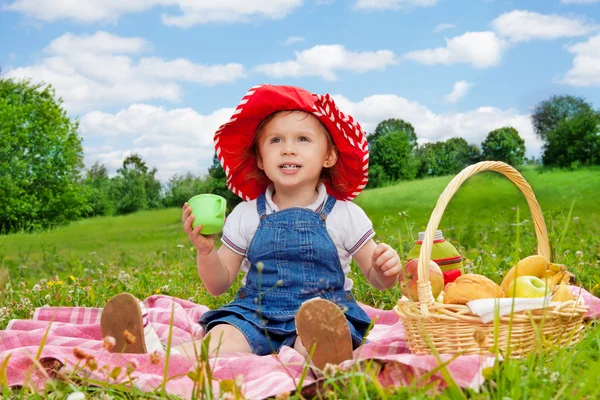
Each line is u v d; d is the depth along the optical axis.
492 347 1.98
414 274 2.49
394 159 37.78
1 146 35.62
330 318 2.21
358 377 1.91
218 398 1.93
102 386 1.96
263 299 2.84
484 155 38.53
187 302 3.96
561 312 2.28
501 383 1.80
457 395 1.72
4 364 1.95
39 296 4.40
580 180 25.59
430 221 2.42
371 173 37.91
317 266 2.88
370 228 3.04
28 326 3.24
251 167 3.22
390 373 2.04
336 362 2.22
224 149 3.17
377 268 2.80
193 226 2.78
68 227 38.53
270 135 2.98
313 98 2.99
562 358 2.00
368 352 2.54
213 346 2.65
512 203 17.39
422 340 2.35
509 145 37.78
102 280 5.30
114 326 2.50
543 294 2.40
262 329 2.74
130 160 58.62
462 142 38.69
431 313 2.30
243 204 3.16
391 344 2.56
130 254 8.60
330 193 3.21
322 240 2.90
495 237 6.67
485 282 2.39
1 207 34.22
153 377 2.12
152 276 5.29
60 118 38.72
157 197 57.22
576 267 4.14
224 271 3.01
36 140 37.25
